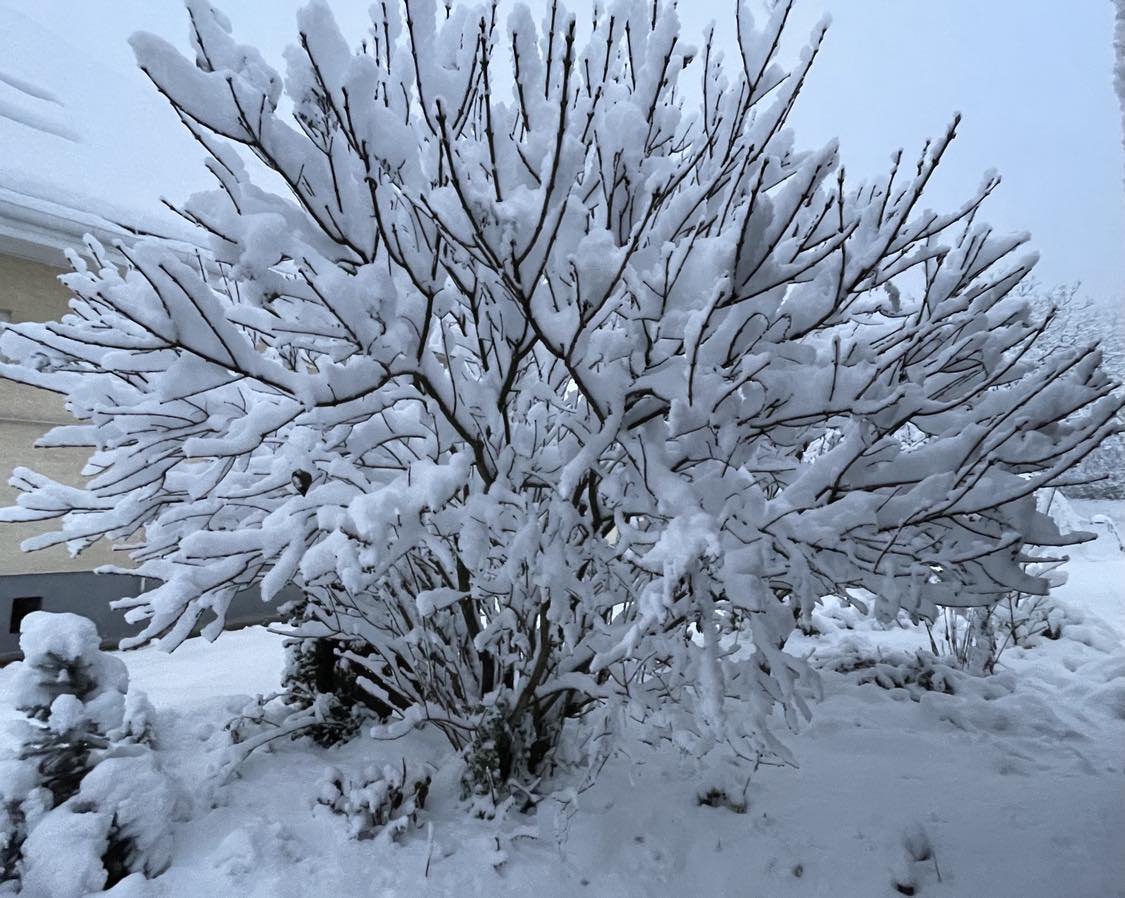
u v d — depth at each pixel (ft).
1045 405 7.97
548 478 9.08
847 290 7.50
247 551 8.35
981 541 8.70
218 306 6.42
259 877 7.81
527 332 8.59
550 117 8.25
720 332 7.66
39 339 8.63
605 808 9.86
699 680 7.12
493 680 11.02
